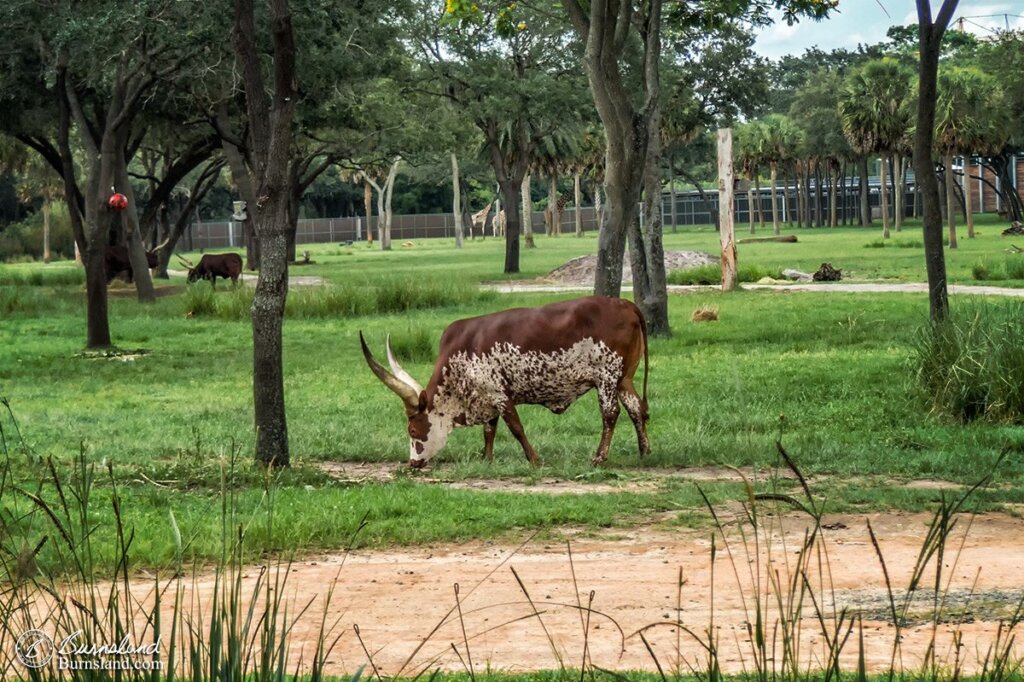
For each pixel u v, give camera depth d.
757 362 20.61
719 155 36.31
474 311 32.19
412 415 12.81
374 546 9.24
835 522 9.81
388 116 47.97
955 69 62.09
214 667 4.21
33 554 4.83
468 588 7.92
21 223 96.06
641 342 12.91
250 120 12.88
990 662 5.83
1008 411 14.92
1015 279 35.66
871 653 6.20
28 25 25.86
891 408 15.84
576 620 7.09
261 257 12.59
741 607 7.28
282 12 12.39
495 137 50.19
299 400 18.23
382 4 32.19
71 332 29.34
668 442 13.73
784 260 50.62
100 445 13.72
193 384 20.41
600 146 87.62
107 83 30.00
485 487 11.82
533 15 46.00
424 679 5.79
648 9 23.36
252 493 10.74
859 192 123.38
